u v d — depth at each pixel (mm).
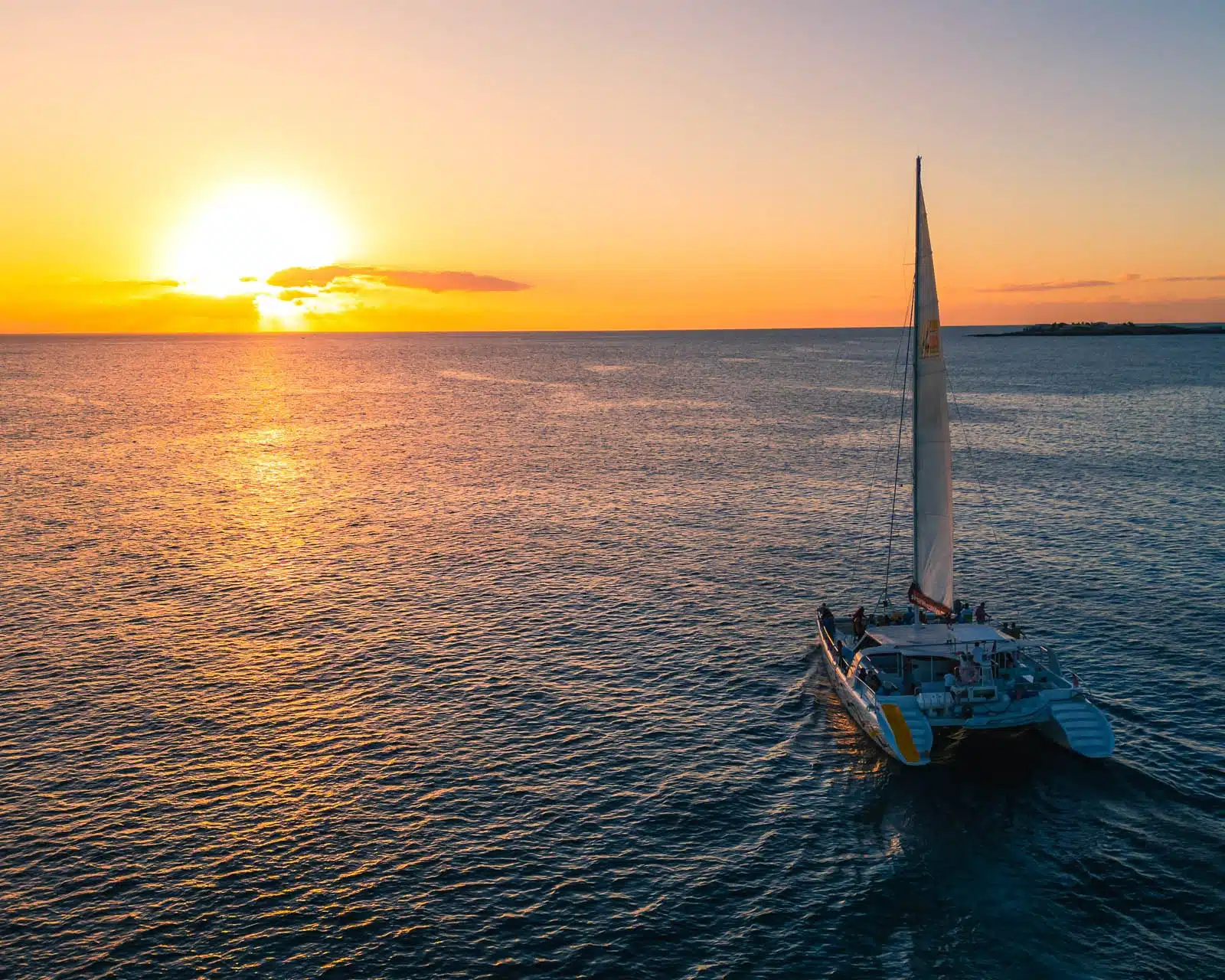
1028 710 29188
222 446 97625
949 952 20391
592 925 21500
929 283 32781
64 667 36312
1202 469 76250
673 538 56281
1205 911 21500
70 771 28328
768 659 37500
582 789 27562
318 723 31766
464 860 24031
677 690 34656
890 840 24750
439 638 39781
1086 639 38312
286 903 22266
